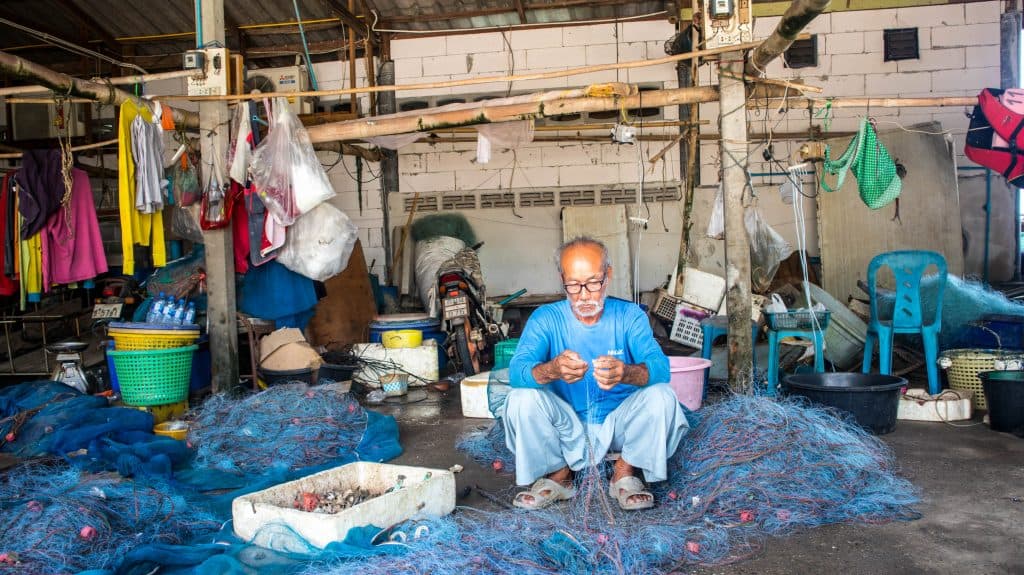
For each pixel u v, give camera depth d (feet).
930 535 9.77
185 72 18.42
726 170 17.20
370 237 32.14
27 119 31.53
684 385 15.70
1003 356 17.66
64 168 16.20
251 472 13.62
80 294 27.61
